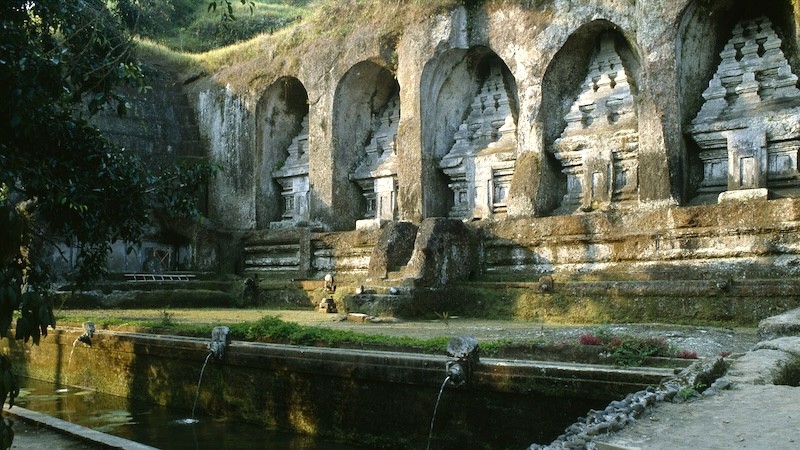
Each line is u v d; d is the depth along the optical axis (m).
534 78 18.39
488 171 20.00
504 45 19.08
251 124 24.92
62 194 8.61
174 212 10.84
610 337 8.19
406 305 15.24
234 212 25.22
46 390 13.05
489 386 7.58
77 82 8.55
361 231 20.27
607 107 18.08
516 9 18.89
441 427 7.97
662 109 15.96
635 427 4.67
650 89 16.16
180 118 26.39
